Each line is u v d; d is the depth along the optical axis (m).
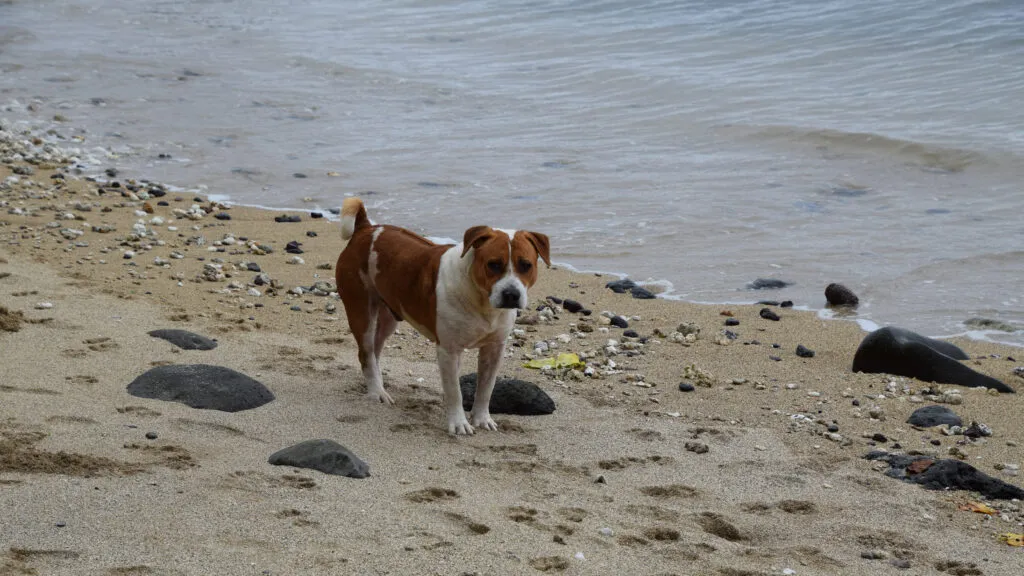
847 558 6.91
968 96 14.30
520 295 7.27
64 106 15.36
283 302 8.94
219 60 18.86
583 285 9.40
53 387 7.61
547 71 17.39
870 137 12.72
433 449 7.44
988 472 7.47
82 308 8.54
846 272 9.50
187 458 7.15
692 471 7.43
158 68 18.06
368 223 7.89
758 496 7.27
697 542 6.92
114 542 6.62
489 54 18.95
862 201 10.88
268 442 7.37
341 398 7.80
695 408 7.96
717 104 14.84
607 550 6.83
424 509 6.95
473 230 7.36
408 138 13.70
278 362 8.12
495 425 7.67
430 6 24.12
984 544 7.01
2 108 15.07
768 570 6.80
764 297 9.22
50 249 9.50
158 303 8.73
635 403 7.99
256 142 13.59
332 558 6.64
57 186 11.30
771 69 16.59
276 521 6.79
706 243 10.00
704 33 19.17
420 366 8.25
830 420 7.86
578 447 7.57
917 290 9.24
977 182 11.30
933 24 18.00
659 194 11.22
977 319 8.87
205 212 10.57
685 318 8.94
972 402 8.02
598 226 10.27
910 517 7.15
